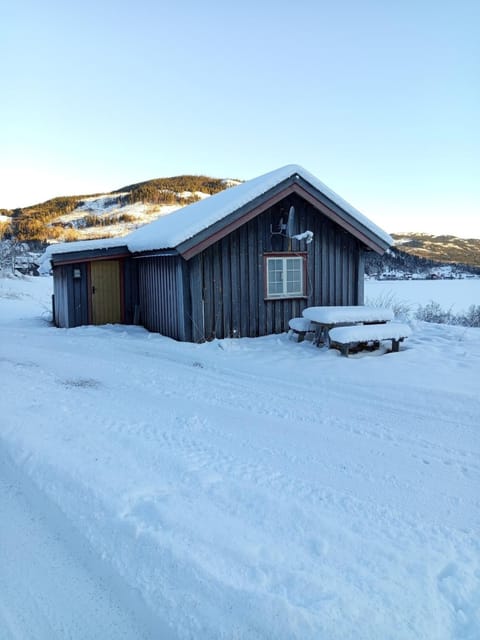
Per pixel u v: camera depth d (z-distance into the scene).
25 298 23.52
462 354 8.82
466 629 2.43
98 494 3.46
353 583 2.67
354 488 3.87
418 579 2.74
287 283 11.29
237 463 4.23
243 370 7.75
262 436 4.93
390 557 2.94
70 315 12.74
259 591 2.53
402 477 4.09
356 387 6.76
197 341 10.37
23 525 3.24
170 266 10.98
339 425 5.32
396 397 6.31
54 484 3.66
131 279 13.19
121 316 13.16
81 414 5.32
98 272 12.88
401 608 2.50
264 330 11.09
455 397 6.24
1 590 2.65
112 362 8.30
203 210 11.57
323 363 8.21
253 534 3.08
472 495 3.81
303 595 2.54
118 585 2.66
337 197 10.86
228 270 10.67
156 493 3.54
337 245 11.76
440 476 4.13
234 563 2.77
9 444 4.38
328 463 4.33
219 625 2.34
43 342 10.38
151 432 4.87
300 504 3.54
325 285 11.68
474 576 2.82
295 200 11.23
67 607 2.54
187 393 6.41
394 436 5.02
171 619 2.39
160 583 2.62
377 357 8.69
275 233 11.07
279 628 2.31
